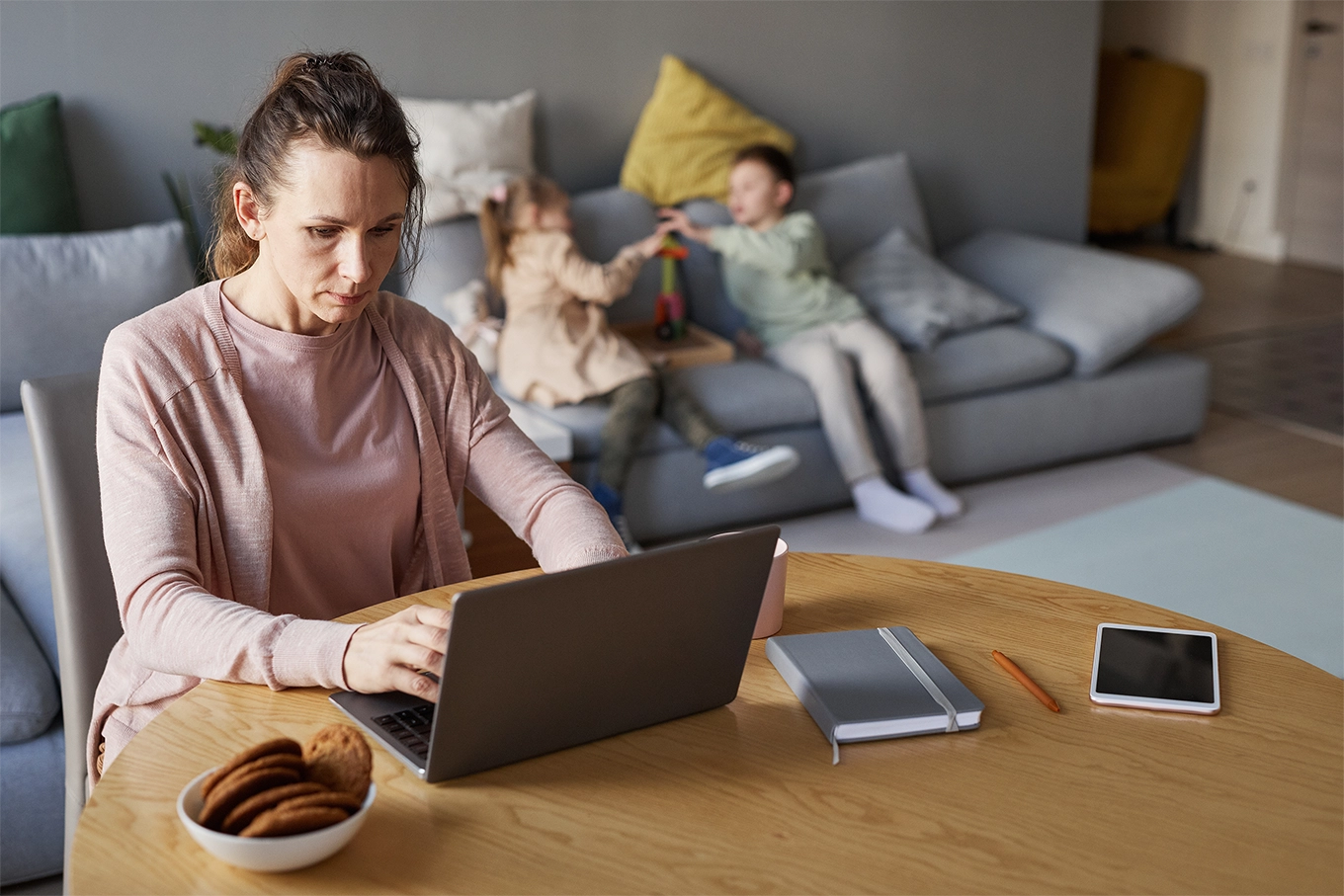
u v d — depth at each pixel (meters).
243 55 3.15
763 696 1.17
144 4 3.01
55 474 1.44
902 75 4.11
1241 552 3.06
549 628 0.98
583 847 0.94
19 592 2.01
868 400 3.31
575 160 3.67
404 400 1.42
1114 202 6.58
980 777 1.04
